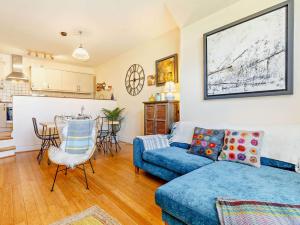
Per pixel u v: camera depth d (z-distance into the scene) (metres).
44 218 1.51
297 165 1.54
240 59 2.25
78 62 6.11
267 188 1.20
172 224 1.23
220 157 1.92
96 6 2.81
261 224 0.82
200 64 2.75
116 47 4.66
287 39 1.88
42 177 2.40
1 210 1.62
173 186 1.28
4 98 5.26
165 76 3.80
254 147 1.74
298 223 0.81
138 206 1.71
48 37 3.97
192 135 2.45
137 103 4.67
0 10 2.89
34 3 2.71
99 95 6.44
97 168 2.80
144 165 2.42
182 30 3.02
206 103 2.68
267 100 2.07
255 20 2.11
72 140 2.45
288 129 1.72
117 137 5.22
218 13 2.53
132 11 2.97
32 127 4.01
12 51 4.94
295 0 1.85
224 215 0.92
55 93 6.22
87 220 1.48
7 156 3.45
